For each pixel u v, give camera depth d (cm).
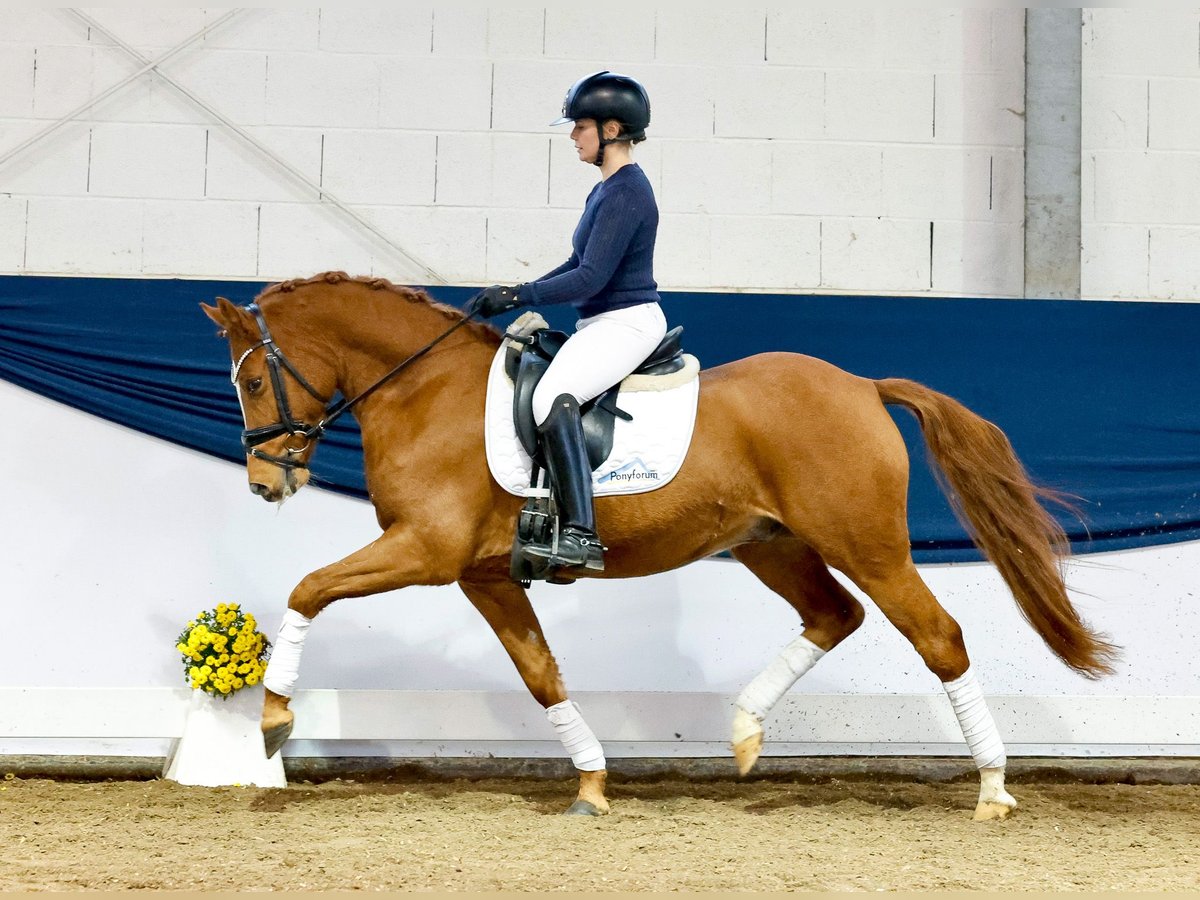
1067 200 630
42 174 608
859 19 641
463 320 446
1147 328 607
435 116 626
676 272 632
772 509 445
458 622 579
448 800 484
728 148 635
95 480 567
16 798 479
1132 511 598
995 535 456
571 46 630
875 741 549
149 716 524
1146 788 554
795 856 382
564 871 354
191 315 582
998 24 645
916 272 639
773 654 584
